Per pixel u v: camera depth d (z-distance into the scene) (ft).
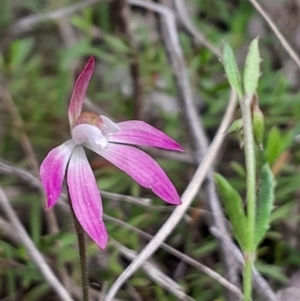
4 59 0.95
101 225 0.57
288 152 0.86
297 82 1.05
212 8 1.13
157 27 0.94
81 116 0.60
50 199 0.57
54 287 0.73
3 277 0.86
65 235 0.79
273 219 0.81
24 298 0.82
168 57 0.92
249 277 0.61
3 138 0.98
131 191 0.90
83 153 0.60
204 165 0.74
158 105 1.03
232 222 0.61
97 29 1.01
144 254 0.68
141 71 0.95
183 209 0.71
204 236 0.90
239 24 1.00
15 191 0.92
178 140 0.95
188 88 0.90
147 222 0.86
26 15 1.15
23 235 0.75
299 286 0.80
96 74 1.14
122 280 0.67
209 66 0.97
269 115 0.91
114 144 0.61
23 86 0.99
